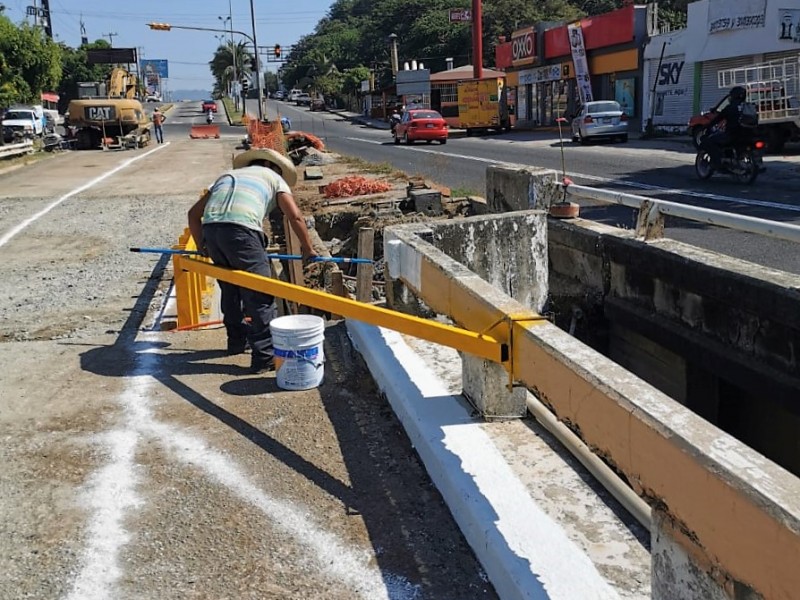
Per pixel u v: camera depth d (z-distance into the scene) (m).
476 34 48.91
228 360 5.77
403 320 4.08
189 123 73.50
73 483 3.95
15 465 4.14
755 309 5.60
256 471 4.05
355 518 3.60
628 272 7.12
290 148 29.36
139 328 6.71
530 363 3.33
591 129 28.67
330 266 9.26
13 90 39.59
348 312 4.45
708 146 15.12
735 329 5.89
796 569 1.71
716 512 1.99
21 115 48.88
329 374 5.40
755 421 6.33
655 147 25.94
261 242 5.61
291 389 5.12
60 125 63.47
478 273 6.20
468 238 6.10
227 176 5.71
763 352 5.62
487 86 41.56
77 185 20.73
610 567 2.90
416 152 29.39
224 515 3.64
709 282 6.03
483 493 3.42
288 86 131.00
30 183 21.64
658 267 6.65
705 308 6.18
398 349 5.21
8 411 4.84
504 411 4.14
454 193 14.68
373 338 5.49
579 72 39.16
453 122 54.28
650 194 13.96
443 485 3.70
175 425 4.62
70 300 8.06
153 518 3.62
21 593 3.09
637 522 3.19
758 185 14.61
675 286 6.49
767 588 1.82
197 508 3.70
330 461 4.14
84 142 38.62
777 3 26.53
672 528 2.24
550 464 3.67
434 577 3.17
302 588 3.12
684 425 2.21
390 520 3.58
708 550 2.04
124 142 38.06
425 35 87.50
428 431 4.04
